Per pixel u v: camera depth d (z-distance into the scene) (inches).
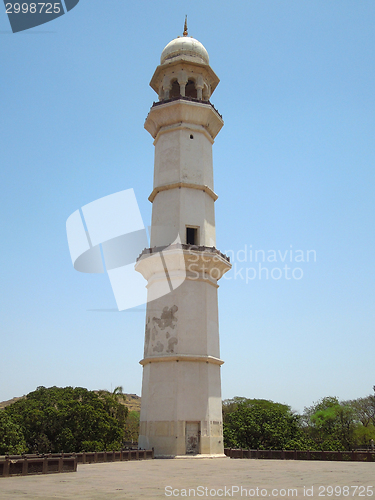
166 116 1947.6
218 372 1667.1
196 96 2222.0
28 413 2770.7
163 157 1920.5
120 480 775.1
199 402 1542.8
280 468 1056.2
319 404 4055.1
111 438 2812.5
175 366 1563.7
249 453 1581.0
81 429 2711.6
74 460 956.0
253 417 2851.9
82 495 577.6
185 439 1485.0
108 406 3166.8
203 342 1625.2
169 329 1627.7
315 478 802.2
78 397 3294.8
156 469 1030.4
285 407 3991.1
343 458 1417.3
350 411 3818.9
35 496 566.3
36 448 2677.2
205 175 1902.1
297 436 2844.5
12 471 844.0
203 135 1959.9
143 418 1604.3
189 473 920.3
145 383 1642.5
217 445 1534.2
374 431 3683.6
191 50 2057.1
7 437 2418.8
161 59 2114.9
